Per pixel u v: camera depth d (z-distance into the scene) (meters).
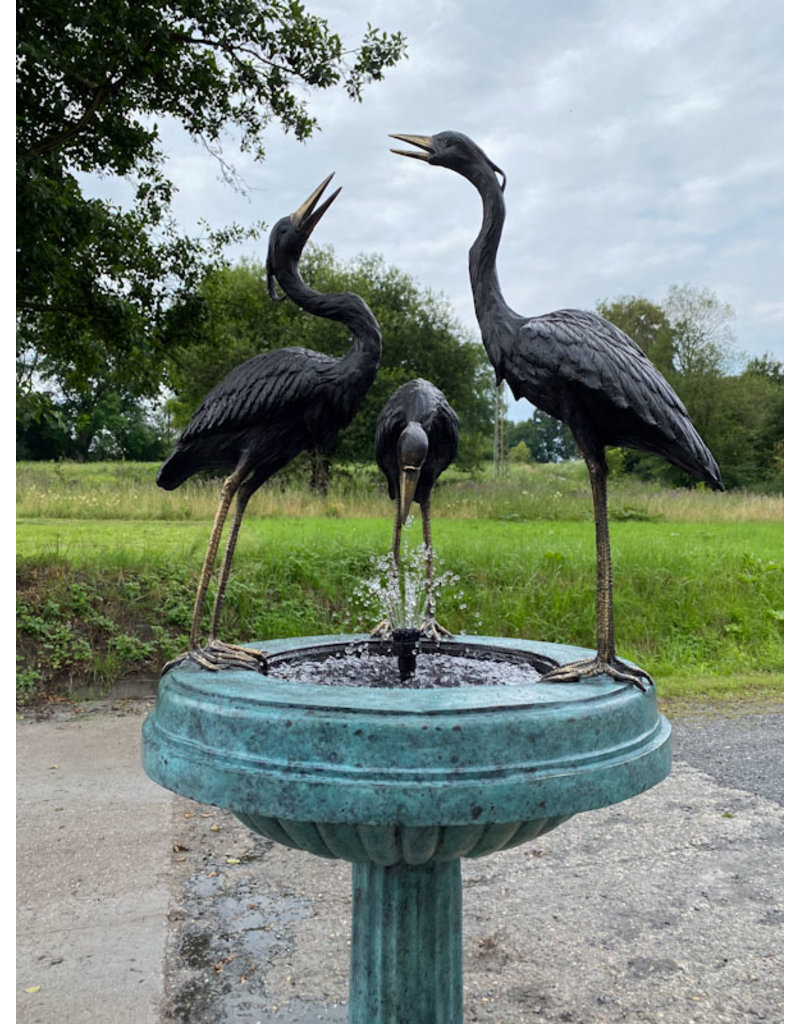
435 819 1.52
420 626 2.97
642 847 4.46
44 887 3.88
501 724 1.59
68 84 7.58
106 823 4.59
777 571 9.59
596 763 1.68
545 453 51.59
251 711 1.67
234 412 2.39
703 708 6.90
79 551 8.52
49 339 8.74
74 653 6.98
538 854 4.42
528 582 8.47
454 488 19.14
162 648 7.16
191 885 3.99
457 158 2.29
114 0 6.83
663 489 22.77
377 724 1.56
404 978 2.17
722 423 34.50
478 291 2.23
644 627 8.34
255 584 8.00
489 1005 3.02
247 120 8.64
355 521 12.12
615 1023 2.90
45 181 6.51
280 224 2.50
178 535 9.96
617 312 39.12
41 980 3.12
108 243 8.12
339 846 1.83
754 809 4.93
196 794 1.67
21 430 30.91
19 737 5.89
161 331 8.91
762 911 3.73
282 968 3.26
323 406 2.44
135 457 34.56
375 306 24.53
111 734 5.96
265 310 22.20
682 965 3.29
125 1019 2.88
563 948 3.44
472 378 26.34
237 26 7.70
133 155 8.13
